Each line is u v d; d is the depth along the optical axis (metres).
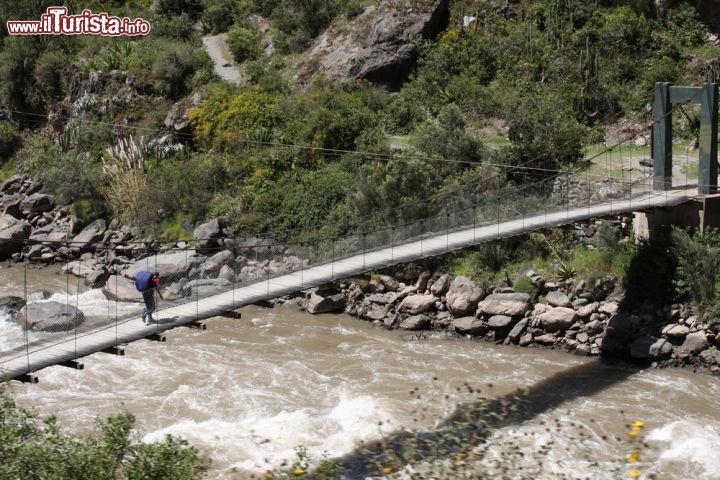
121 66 53.62
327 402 24.59
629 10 47.81
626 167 37.12
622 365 27.61
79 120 50.91
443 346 29.34
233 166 42.62
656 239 30.08
